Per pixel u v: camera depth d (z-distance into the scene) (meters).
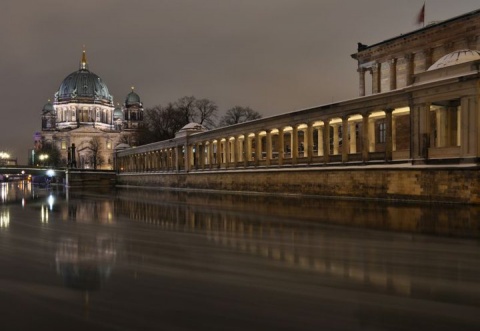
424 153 39.78
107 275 15.89
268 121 64.00
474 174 34.06
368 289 13.63
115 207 47.16
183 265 17.16
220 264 17.22
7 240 24.30
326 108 52.72
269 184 61.03
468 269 15.75
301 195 53.81
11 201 61.75
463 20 55.22
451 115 43.31
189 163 91.50
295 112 57.88
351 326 10.77
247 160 69.88
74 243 22.97
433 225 25.25
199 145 90.12
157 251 20.20
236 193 66.44
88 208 46.44
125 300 12.96
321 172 50.91
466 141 36.12
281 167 60.06
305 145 71.75
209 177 79.44
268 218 31.39
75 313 11.94
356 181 45.78
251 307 12.19
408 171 39.66
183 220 32.22
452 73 38.41
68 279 15.41
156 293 13.59
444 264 16.50
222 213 36.28
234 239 22.92
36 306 12.54
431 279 14.61
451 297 12.77
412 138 41.06
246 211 37.16
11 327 11.05
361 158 48.31
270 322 11.09
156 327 10.93
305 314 11.59
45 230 28.45
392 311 11.71
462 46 55.97
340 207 36.94
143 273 16.06
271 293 13.38
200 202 50.19
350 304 12.30
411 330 10.48
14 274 16.20
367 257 17.92
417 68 62.19
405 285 13.98
